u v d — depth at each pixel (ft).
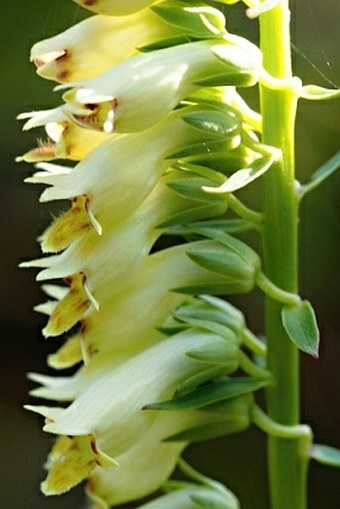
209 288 0.88
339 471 1.30
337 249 1.28
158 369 0.87
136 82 0.83
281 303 0.89
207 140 0.86
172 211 0.87
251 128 0.88
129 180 0.85
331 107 1.25
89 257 0.85
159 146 0.85
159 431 0.90
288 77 0.87
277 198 0.88
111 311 0.87
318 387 1.30
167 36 0.85
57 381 0.91
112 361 0.88
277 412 0.90
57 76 0.85
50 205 1.31
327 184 1.27
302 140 1.25
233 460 1.32
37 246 1.32
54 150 0.86
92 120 0.82
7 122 1.27
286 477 0.91
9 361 1.33
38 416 1.32
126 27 0.85
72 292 0.85
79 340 0.90
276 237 0.88
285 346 0.90
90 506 0.99
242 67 0.85
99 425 0.86
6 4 1.25
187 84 0.84
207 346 0.88
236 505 0.94
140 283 0.88
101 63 0.85
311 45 1.25
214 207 0.87
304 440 0.91
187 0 0.85
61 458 0.86
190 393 0.88
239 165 0.87
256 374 0.89
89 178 0.84
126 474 0.91
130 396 0.87
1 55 1.25
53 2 1.25
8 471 1.32
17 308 1.33
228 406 0.90
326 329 1.29
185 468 0.94
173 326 0.89
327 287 1.28
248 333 0.90
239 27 1.16
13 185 1.30
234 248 0.88
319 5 1.25
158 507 0.93
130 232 0.86
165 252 0.88
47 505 1.32
